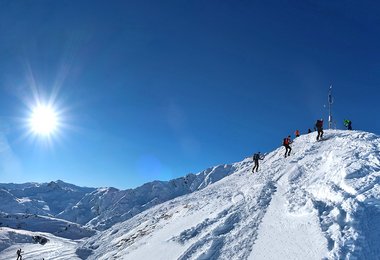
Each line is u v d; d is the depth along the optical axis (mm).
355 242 12227
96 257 32719
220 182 40812
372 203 14141
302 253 12805
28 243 105062
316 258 12125
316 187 18172
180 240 19531
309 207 16016
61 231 158875
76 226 167750
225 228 18172
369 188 15258
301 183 20734
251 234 16078
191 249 17172
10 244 99938
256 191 22172
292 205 17391
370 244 12117
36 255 77938
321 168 21703
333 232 13266
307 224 14750
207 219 20891
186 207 28953
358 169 17141
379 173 16281
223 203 23688
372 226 12961
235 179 36438
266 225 16500
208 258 15523
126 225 41625
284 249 13594
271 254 13617
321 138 31312
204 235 18156
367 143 21969
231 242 16125
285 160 30016
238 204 21406
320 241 13008
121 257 24000
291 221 15836
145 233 28219
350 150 21250
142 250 22047
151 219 33188
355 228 12984
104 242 40094
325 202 16047
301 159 26469
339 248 12062
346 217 13852
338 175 17641
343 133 30656
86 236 159125
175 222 25328
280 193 20594
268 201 19906
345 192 15562
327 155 23328
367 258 11555
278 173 25422
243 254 14453
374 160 18109
